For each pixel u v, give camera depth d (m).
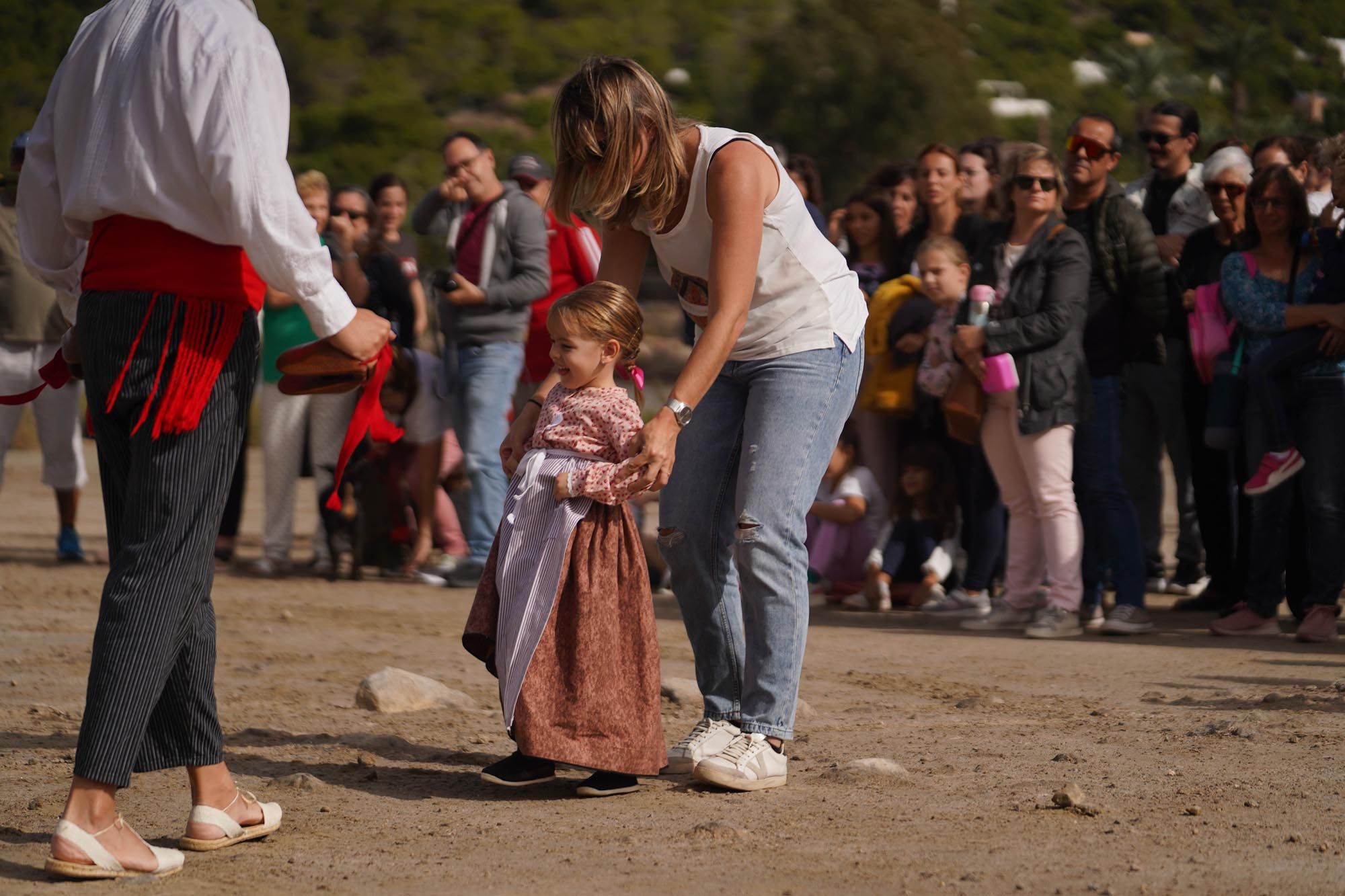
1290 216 6.77
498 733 4.73
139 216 3.12
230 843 3.38
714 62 69.25
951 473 8.24
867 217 8.41
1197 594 8.59
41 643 6.56
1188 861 3.18
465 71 87.31
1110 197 7.12
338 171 74.56
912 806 3.72
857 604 8.33
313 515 14.27
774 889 3.00
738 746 3.95
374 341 3.25
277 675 5.82
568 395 3.97
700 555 4.11
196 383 3.12
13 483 16.88
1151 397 8.75
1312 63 92.56
